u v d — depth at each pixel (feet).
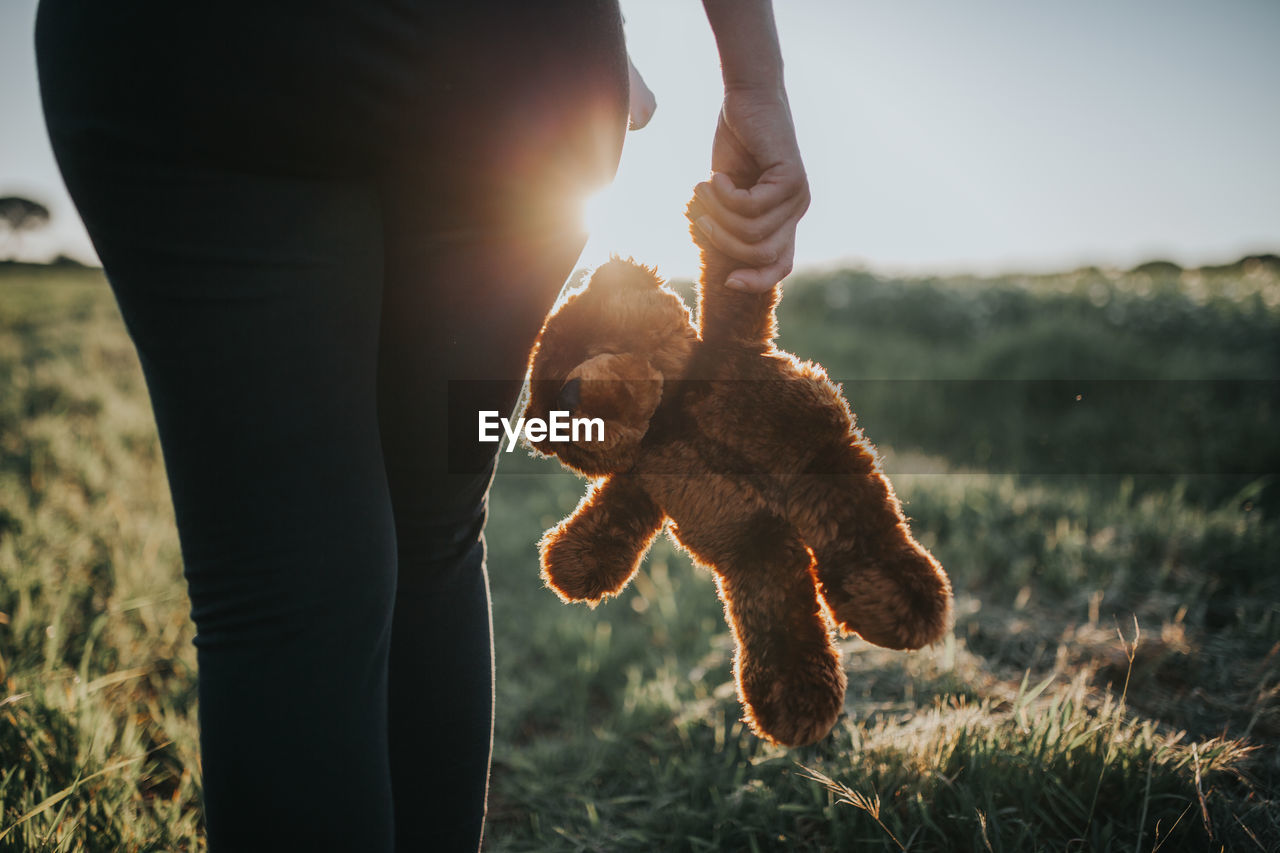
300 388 2.14
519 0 2.09
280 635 2.16
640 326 2.60
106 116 1.91
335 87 1.93
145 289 2.06
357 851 2.24
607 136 2.50
